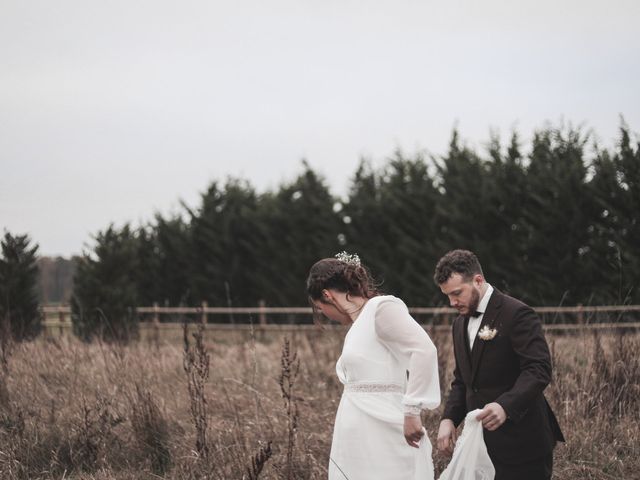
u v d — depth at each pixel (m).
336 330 8.52
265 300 17.77
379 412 3.22
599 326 6.31
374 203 16.56
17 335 7.94
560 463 4.79
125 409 5.74
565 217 13.88
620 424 5.17
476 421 3.31
